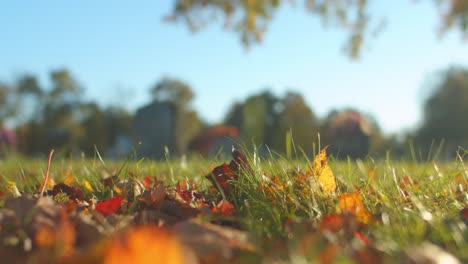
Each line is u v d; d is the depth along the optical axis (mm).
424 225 695
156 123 7844
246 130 7266
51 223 635
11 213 642
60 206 693
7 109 20766
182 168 1307
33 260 559
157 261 512
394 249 611
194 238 592
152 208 810
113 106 19859
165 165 1367
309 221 709
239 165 898
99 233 643
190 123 19625
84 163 1224
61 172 1225
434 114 23125
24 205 652
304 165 984
